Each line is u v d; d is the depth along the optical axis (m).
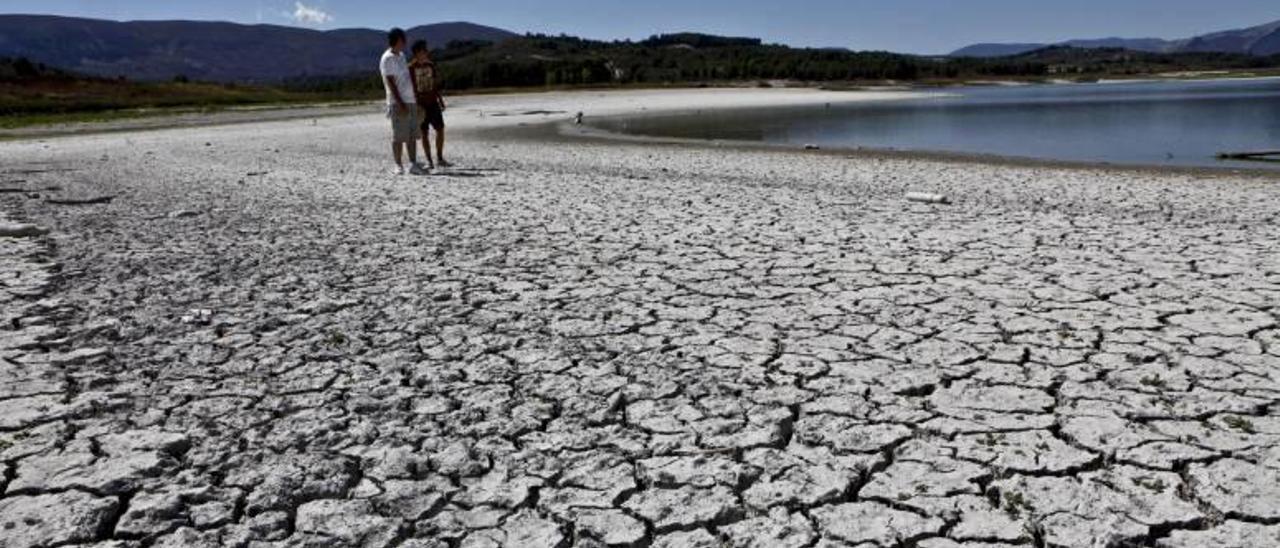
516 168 14.02
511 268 6.30
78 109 46.72
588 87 72.31
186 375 4.15
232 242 7.44
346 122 31.97
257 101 59.56
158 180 12.56
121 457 3.27
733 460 3.21
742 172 13.50
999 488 2.95
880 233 7.46
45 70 61.16
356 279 6.02
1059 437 3.32
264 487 3.04
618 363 4.24
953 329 4.67
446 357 4.38
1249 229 7.54
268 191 10.96
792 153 17.64
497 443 3.38
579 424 3.54
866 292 5.47
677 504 2.90
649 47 128.75
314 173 13.16
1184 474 3.01
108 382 4.06
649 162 15.42
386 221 8.45
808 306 5.18
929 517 2.79
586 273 6.12
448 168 13.85
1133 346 4.31
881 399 3.73
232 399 3.84
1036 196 10.14
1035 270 5.97
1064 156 16.84
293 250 7.06
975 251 6.64
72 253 7.02
